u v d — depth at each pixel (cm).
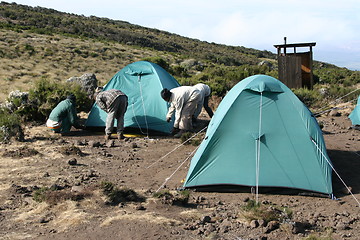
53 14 12569
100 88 1406
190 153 853
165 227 459
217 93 1764
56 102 1183
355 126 1112
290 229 452
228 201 576
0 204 531
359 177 681
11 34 6009
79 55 5012
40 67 3794
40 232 443
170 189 620
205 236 441
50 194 543
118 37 9619
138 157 824
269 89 657
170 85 1118
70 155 808
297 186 598
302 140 624
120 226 457
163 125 1041
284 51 1925
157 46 9775
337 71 3916
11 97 1229
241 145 628
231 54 10919
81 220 471
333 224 479
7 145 873
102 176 682
